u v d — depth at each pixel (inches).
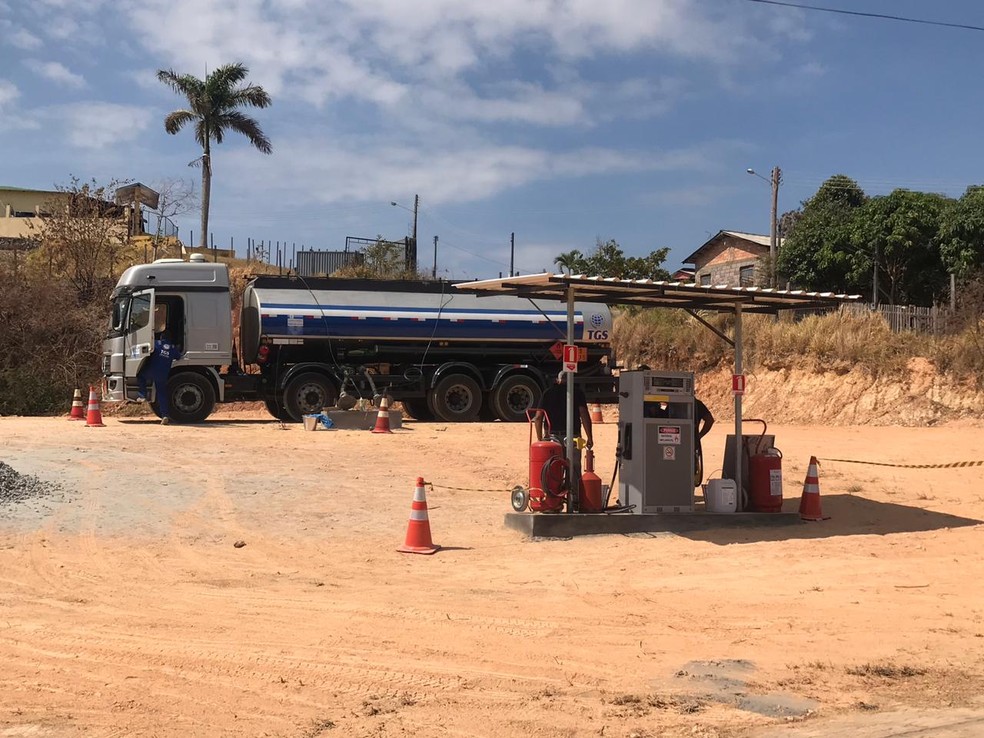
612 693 222.2
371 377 878.4
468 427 823.7
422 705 212.1
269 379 874.8
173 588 320.2
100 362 1102.4
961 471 591.8
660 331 1197.7
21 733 190.4
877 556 384.5
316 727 197.3
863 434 796.6
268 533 407.2
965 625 284.8
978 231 1467.8
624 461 444.1
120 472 512.1
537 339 930.7
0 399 1011.9
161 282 813.2
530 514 416.2
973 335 909.2
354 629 271.7
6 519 405.7
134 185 1768.0
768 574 351.9
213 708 207.5
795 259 1646.2
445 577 342.3
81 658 241.4
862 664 246.8
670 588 328.8
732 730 200.1
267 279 893.2
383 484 519.5
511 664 242.8
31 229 1720.0
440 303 912.3
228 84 1817.2
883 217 1546.5
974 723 205.0
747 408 1031.6
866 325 1016.2
